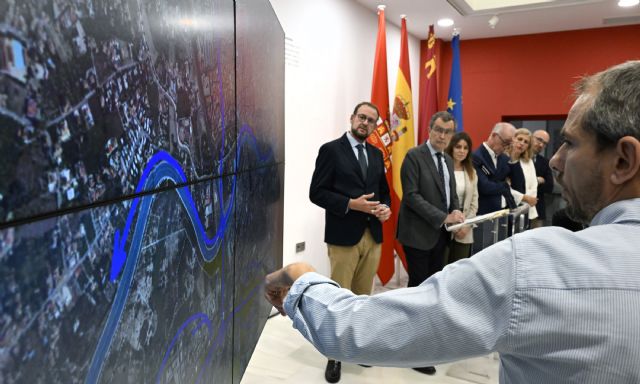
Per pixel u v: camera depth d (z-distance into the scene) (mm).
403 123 3924
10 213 338
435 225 2383
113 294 509
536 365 461
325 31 3455
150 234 616
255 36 1460
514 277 459
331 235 2250
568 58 4844
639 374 404
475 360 2404
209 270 939
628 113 465
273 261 2064
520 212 2490
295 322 610
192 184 806
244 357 1392
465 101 5387
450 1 3879
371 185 2303
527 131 3426
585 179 517
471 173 2812
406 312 509
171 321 709
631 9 4051
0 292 330
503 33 4984
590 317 422
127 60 531
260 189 1649
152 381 636
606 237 461
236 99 1179
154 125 619
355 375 2213
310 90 3312
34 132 364
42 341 381
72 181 420
